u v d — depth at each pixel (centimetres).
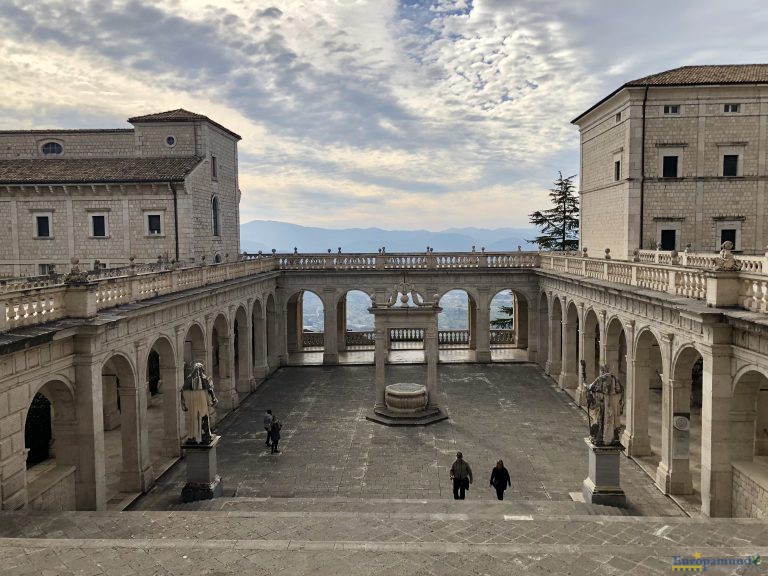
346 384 3894
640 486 2164
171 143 4422
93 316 1822
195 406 1983
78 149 4538
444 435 2819
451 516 1416
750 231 3809
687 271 2003
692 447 2591
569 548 1081
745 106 3725
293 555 1062
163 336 2403
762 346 1574
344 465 2441
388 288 4475
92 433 1819
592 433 1945
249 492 2170
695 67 4072
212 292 2870
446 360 4512
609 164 4194
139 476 2144
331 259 4559
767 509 1546
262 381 4006
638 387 2466
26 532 1321
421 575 997
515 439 2753
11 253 4206
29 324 1612
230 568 1019
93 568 1016
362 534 1327
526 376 4050
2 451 1442
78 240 4188
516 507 1816
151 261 4153
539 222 6594
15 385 1494
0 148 4547
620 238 3984
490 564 1033
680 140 3775
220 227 4731
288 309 4903
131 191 4122
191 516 1430
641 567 1012
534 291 4434
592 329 3225
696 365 3350
